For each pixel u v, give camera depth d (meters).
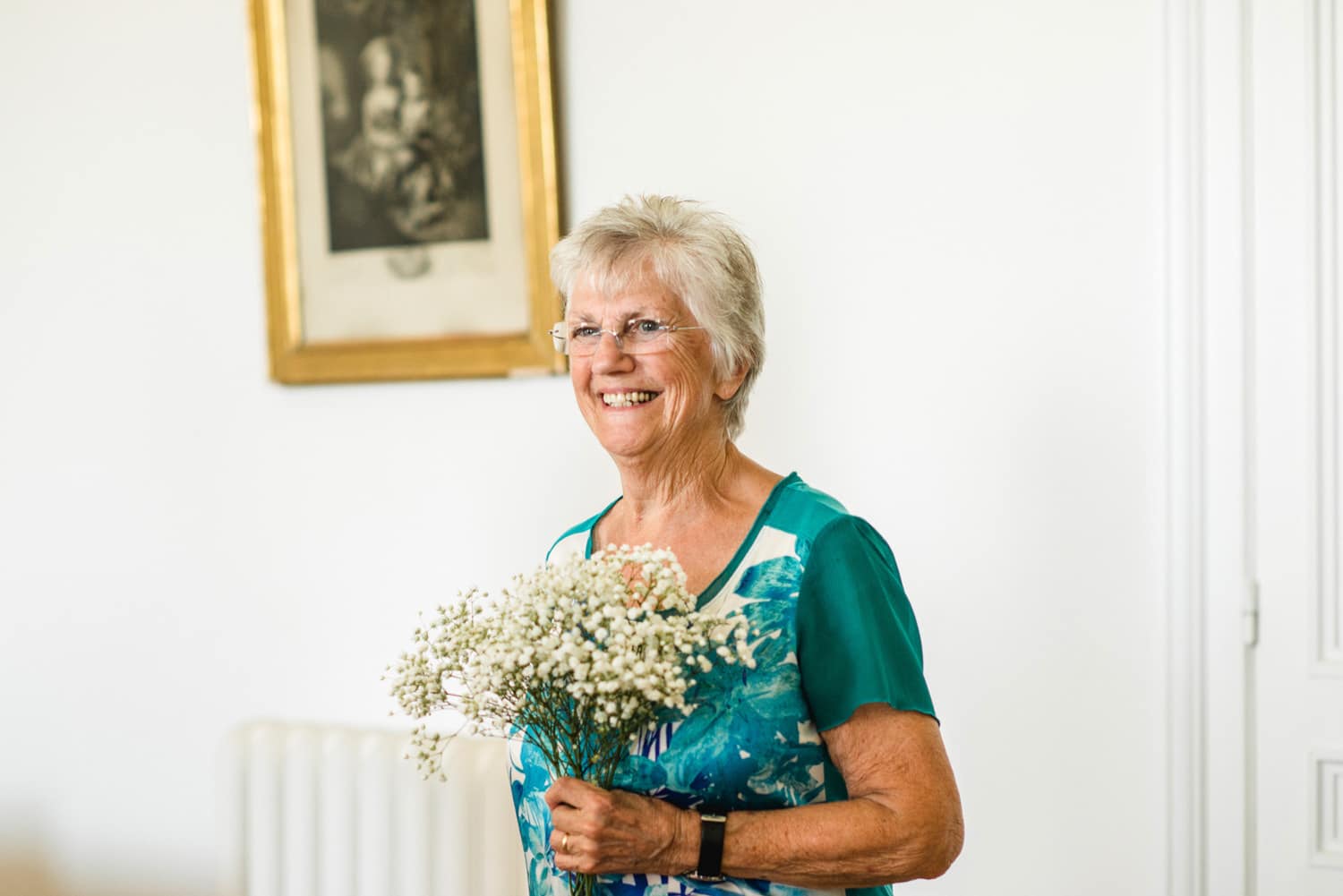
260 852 2.62
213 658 2.87
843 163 2.26
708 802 1.33
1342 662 2.01
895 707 1.30
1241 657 2.04
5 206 3.03
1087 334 2.11
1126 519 2.09
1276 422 2.03
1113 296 2.09
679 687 1.19
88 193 2.94
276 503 2.79
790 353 2.31
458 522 2.60
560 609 1.25
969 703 2.20
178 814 2.92
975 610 2.19
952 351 2.20
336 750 2.55
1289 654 2.03
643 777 1.35
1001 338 2.16
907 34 2.21
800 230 2.29
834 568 1.34
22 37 2.99
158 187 2.87
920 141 2.21
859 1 2.24
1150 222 2.06
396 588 2.67
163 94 2.85
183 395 2.87
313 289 2.67
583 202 2.46
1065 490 2.13
